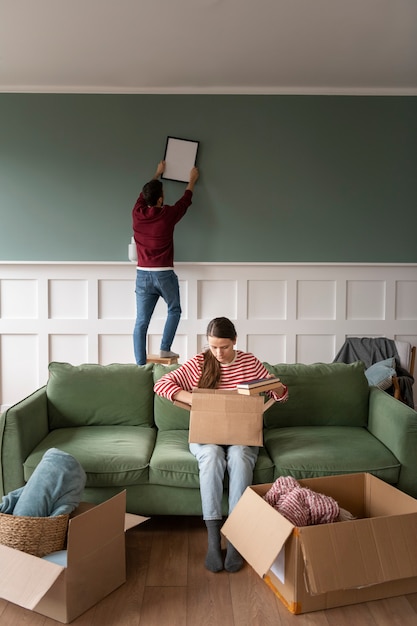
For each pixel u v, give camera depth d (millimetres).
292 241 4609
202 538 2697
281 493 2396
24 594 1970
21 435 2672
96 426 3105
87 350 4609
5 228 4555
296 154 4566
